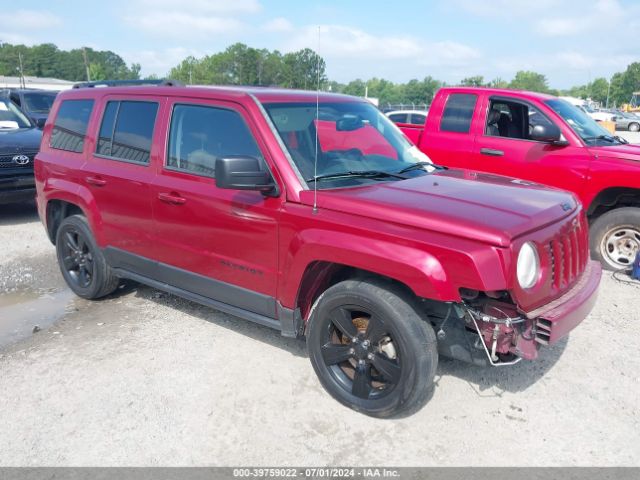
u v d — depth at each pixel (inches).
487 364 125.8
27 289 223.5
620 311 198.4
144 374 153.0
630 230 237.3
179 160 163.5
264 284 145.8
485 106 277.0
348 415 135.0
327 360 138.5
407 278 116.8
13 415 134.7
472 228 114.4
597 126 271.4
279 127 146.4
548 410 137.6
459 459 119.8
